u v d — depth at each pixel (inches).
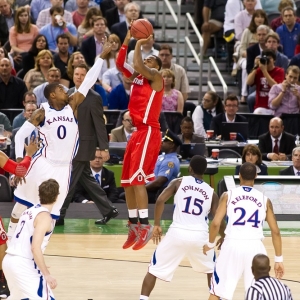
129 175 850.1
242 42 1628.9
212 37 1784.0
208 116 1427.2
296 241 1068.5
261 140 1339.8
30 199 833.5
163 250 788.0
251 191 746.2
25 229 705.6
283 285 637.3
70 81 1440.7
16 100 1417.3
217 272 737.0
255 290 632.4
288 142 1337.4
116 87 1433.3
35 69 1454.2
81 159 1067.3
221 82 1546.5
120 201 1207.6
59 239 1054.4
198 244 781.3
